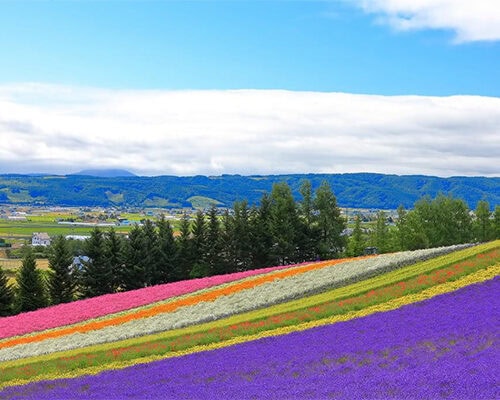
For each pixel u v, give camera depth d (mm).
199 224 93938
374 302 35562
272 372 22297
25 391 24906
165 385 22484
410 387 16453
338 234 100000
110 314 52875
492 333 22891
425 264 44438
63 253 81250
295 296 43719
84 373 28969
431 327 26172
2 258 150500
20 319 56656
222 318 41562
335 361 22656
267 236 94125
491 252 43219
